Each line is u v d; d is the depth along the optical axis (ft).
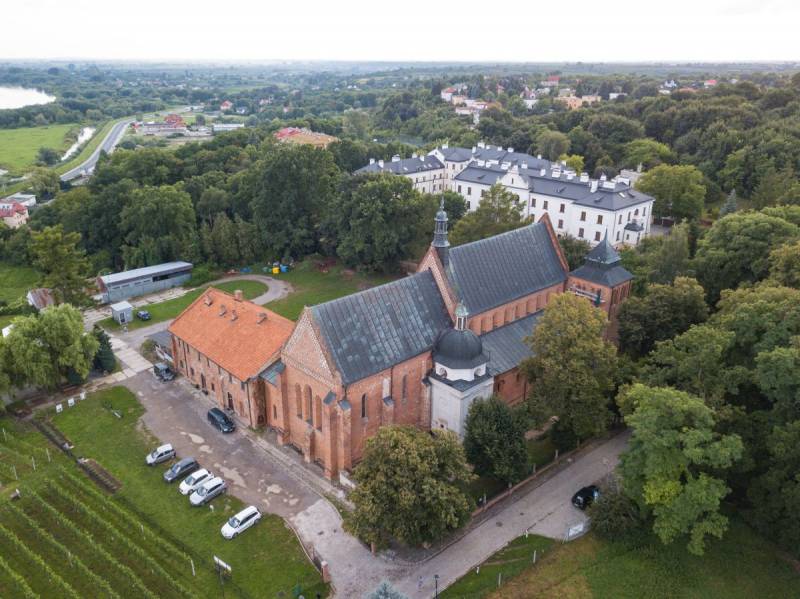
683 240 297.33
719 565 165.48
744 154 506.48
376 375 195.52
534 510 186.50
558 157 605.73
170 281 388.37
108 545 172.35
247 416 228.22
